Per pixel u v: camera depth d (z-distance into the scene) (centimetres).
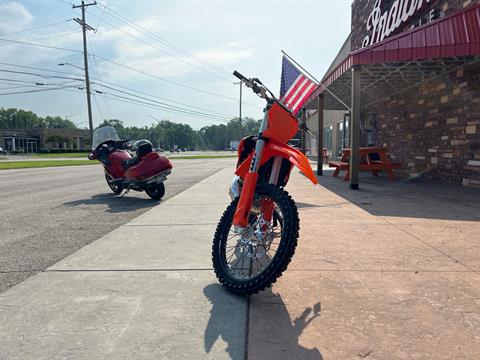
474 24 673
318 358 192
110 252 383
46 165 2256
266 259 344
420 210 586
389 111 1319
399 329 222
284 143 298
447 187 863
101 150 816
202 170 1661
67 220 558
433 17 946
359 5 1634
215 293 277
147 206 681
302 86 857
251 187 283
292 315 241
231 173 1430
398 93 1235
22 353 199
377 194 770
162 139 14038
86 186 1055
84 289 287
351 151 862
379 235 434
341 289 282
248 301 263
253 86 305
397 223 495
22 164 2389
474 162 836
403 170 1209
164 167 739
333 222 503
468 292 275
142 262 350
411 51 739
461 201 666
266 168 316
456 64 883
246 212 280
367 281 297
